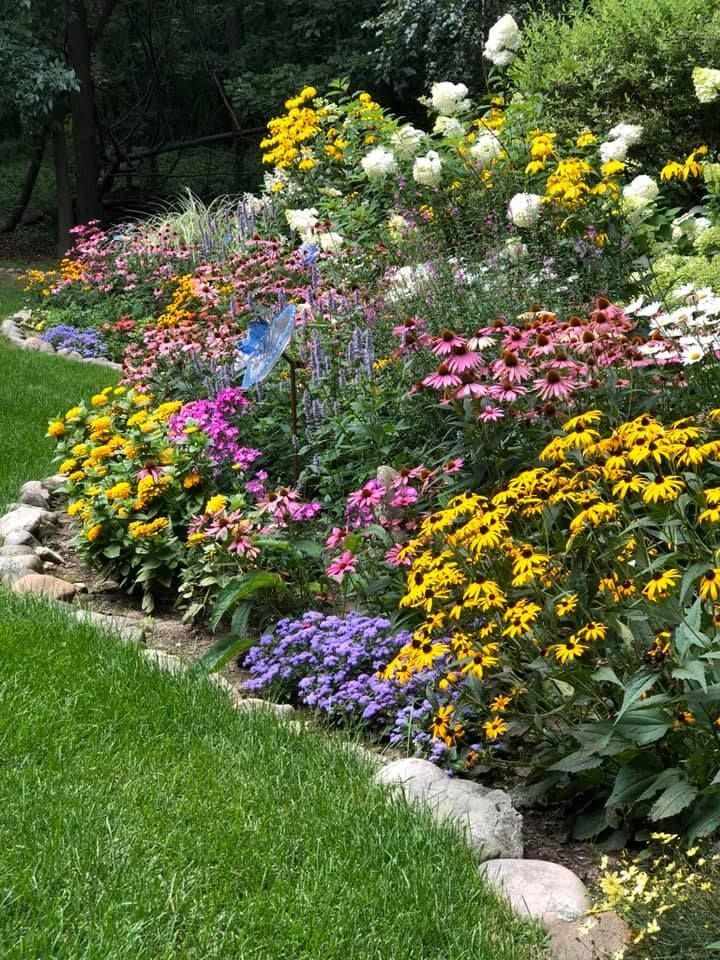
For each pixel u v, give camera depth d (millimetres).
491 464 4930
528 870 2971
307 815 3150
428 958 2623
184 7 22641
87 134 20312
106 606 5203
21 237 22281
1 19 17703
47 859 2809
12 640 4090
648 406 4883
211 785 3275
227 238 11398
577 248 6426
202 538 4910
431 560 3842
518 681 3547
